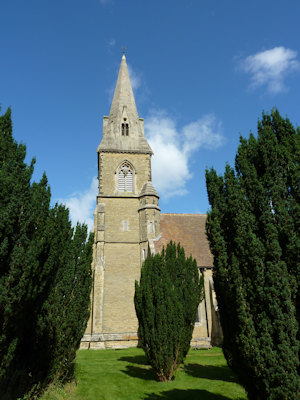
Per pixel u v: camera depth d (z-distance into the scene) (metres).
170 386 14.84
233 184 9.48
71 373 14.28
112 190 36.69
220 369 18.22
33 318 10.85
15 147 9.84
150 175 38.38
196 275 19.97
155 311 16.20
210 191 10.49
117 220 35.28
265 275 7.97
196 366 19.27
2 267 8.18
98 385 14.45
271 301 7.64
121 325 30.88
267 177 8.85
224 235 9.59
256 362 7.63
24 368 10.72
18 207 8.61
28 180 9.33
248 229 8.66
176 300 16.50
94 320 30.02
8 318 8.14
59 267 12.35
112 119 41.38
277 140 9.44
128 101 42.81
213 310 28.75
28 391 10.54
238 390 13.60
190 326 18.38
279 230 8.25
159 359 15.66
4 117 9.91
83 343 28.92
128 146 39.09
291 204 8.31
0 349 7.96
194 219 37.72
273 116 9.98
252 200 8.97
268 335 7.56
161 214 37.81
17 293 8.23
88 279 14.17
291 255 7.84
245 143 10.12
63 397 11.61
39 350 11.15
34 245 8.98
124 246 34.22
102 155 38.00
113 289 32.16
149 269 18.05
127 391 14.02
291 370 7.15
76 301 12.86
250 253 8.26
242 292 8.27
